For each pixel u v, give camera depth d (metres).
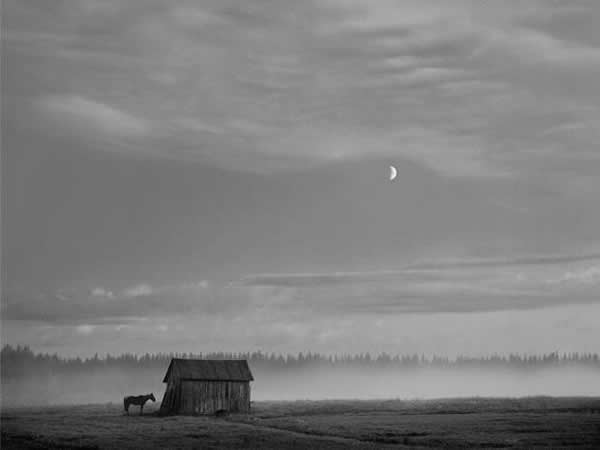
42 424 105.50
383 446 76.06
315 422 107.56
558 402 150.88
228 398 129.50
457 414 122.69
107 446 77.50
